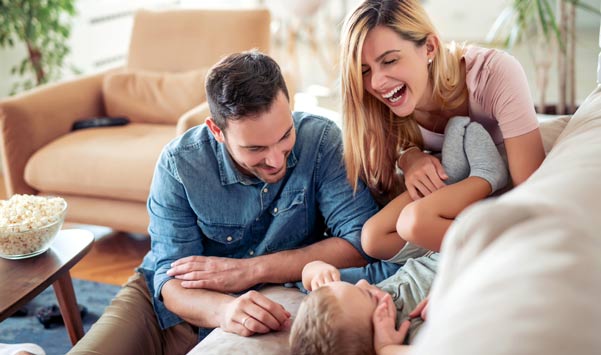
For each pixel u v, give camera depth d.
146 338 1.51
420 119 1.66
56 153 2.64
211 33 3.02
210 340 1.30
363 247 1.51
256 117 1.30
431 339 0.58
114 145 2.65
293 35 5.02
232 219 1.56
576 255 0.61
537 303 0.55
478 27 5.94
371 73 1.45
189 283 1.47
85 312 2.27
